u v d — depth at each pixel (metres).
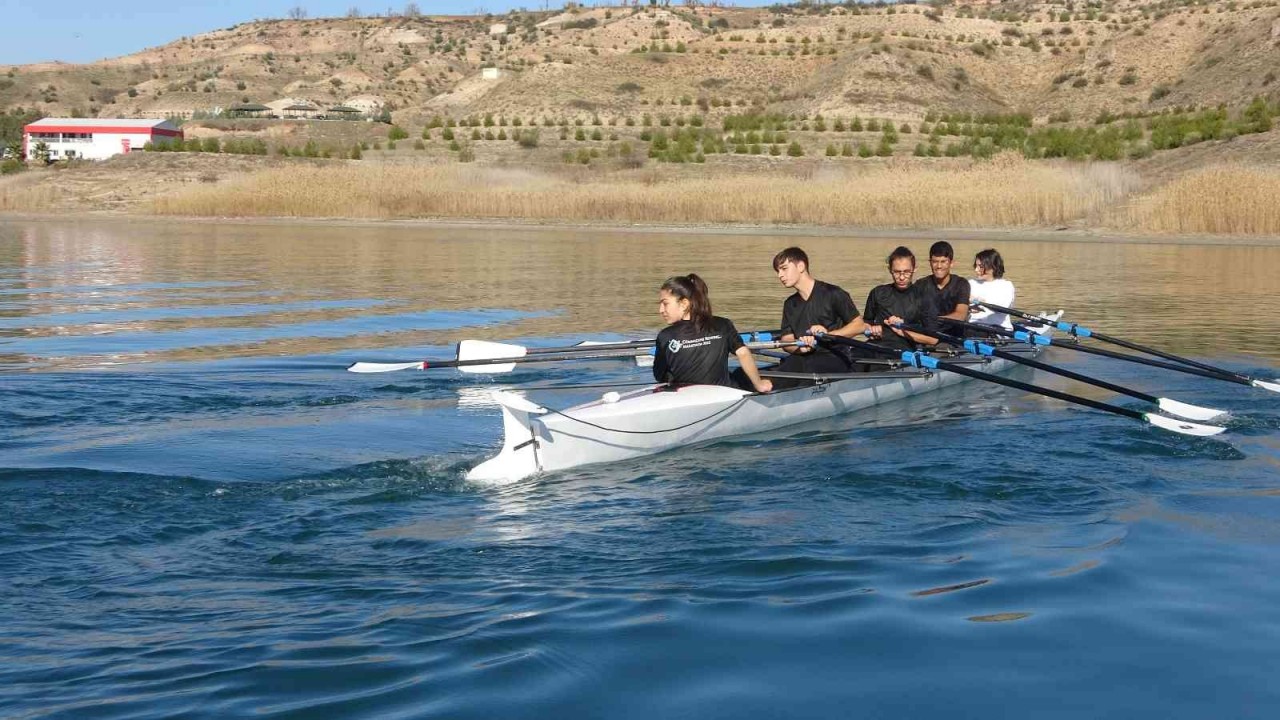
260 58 169.12
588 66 104.38
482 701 4.10
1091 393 10.95
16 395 10.28
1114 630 4.76
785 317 10.12
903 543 5.99
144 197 55.22
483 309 17.55
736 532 6.25
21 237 36.31
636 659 4.47
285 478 7.50
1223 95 80.06
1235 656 4.50
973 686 4.25
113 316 16.50
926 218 40.19
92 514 6.60
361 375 11.66
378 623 4.86
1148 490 7.09
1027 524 6.35
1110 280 22.31
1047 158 55.41
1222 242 33.38
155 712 4.00
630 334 14.77
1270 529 6.23
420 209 48.16
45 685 4.23
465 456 8.22
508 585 5.38
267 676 4.30
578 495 7.12
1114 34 98.75
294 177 50.78
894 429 9.12
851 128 74.88
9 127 127.44
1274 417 9.55
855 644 4.62
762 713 4.03
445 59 164.50
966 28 109.44
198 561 5.80
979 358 11.48
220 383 11.08
